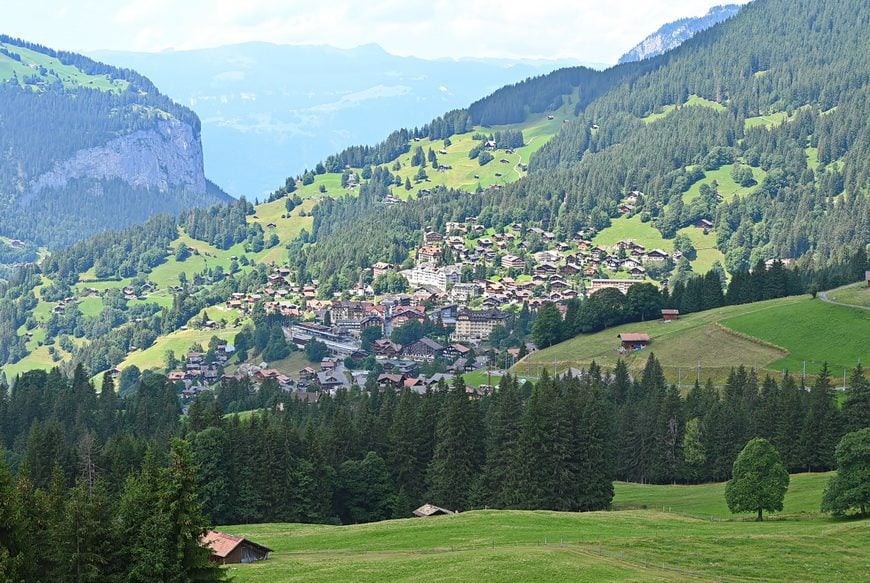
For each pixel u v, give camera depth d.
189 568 94.75
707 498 172.62
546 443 170.38
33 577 87.81
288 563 114.62
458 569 105.88
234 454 177.38
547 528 134.38
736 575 106.25
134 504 99.25
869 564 109.69
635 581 100.00
